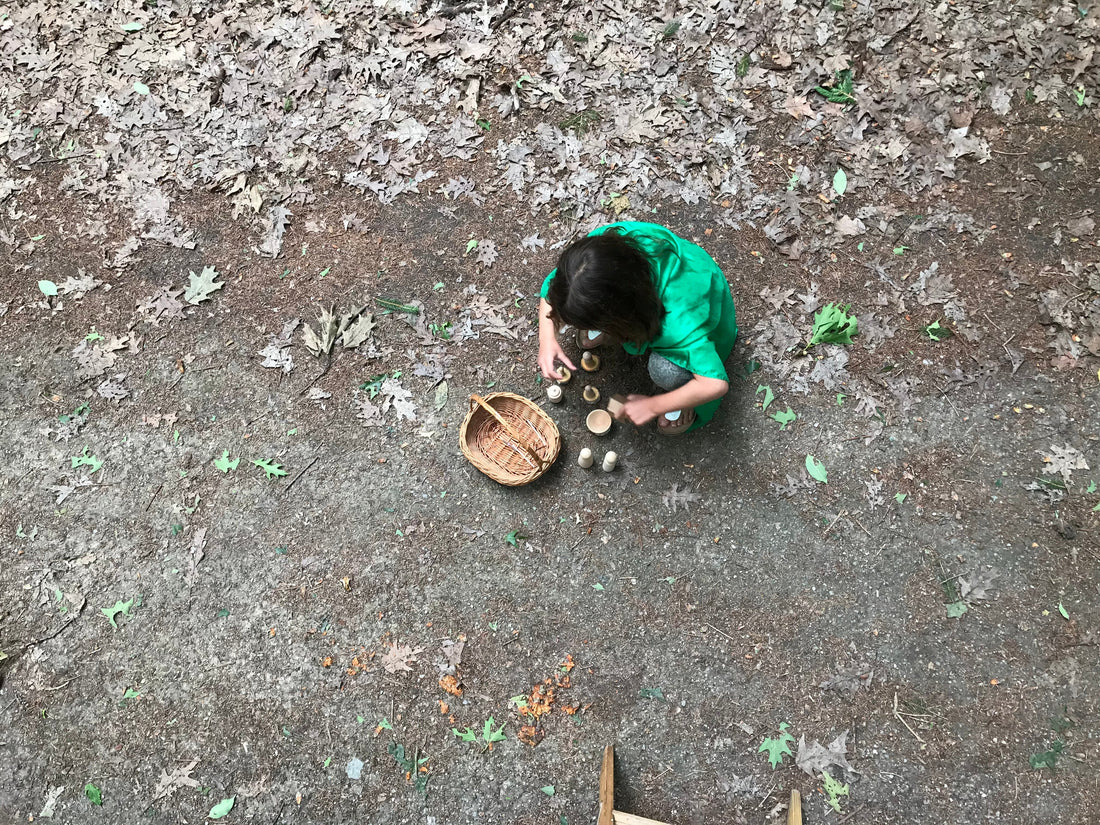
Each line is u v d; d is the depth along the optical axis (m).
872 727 2.83
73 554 3.15
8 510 3.21
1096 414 3.20
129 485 3.25
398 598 3.06
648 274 2.40
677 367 2.80
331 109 3.93
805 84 3.86
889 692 2.87
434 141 3.85
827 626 2.97
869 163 3.69
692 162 3.71
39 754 2.88
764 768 2.80
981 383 3.27
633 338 2.53
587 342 3.31
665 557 3.09
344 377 3.40
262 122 3.91
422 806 2.80
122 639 3.03
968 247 3.51
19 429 3.35
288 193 3.75
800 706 2.87
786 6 4.01
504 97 3.91
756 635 2.96
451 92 3.94
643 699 2.90
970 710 2.83
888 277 3.47
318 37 4.05
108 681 2.97
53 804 2.83
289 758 2.86
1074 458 3.13
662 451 3.25
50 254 3.67
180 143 3.88
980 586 2.98
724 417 3.27
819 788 2.77
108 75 4.04
